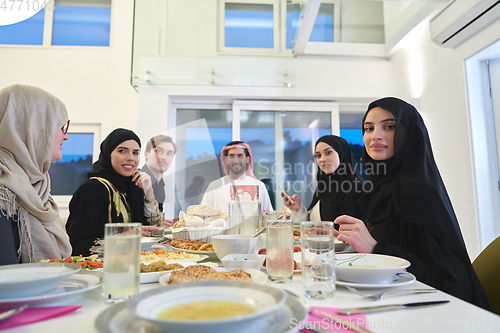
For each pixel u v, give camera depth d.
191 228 1.08
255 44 3.11
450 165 2.37
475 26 2.00
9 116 1.10
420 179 1.03
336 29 3.01
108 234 0.51
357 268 0.60
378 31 3.04
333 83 3.04
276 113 3.13
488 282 0.96
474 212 2.12
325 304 0.51
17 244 1.07
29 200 1.10
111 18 3.30
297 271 0.72
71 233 1.55
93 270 0.69
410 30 2.64
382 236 1.10
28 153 1.14
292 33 2.96
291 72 2.95
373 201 1.26
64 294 0.48
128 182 1.91
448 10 2.13
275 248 0.65
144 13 2.78
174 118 3.10
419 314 0.46
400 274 0.71
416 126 1.12
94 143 3.22
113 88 3.21
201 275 0.57
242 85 2.91
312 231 0.56
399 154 1.11
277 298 0.39
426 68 2.61
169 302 0.41
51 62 3.20
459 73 2.24
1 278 0.55
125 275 0.50
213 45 3.04
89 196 1.62
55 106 1.20
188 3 3.03
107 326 0.35
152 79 2.84
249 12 3.13
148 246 1.07
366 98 3.07
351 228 0.94
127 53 3.25
